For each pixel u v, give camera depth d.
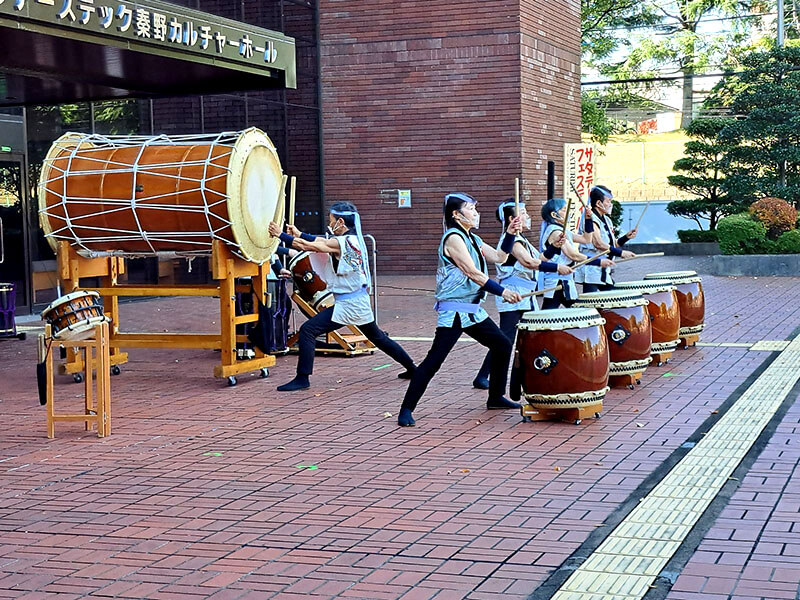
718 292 21.17
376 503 6.97
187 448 8.69
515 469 7.75
